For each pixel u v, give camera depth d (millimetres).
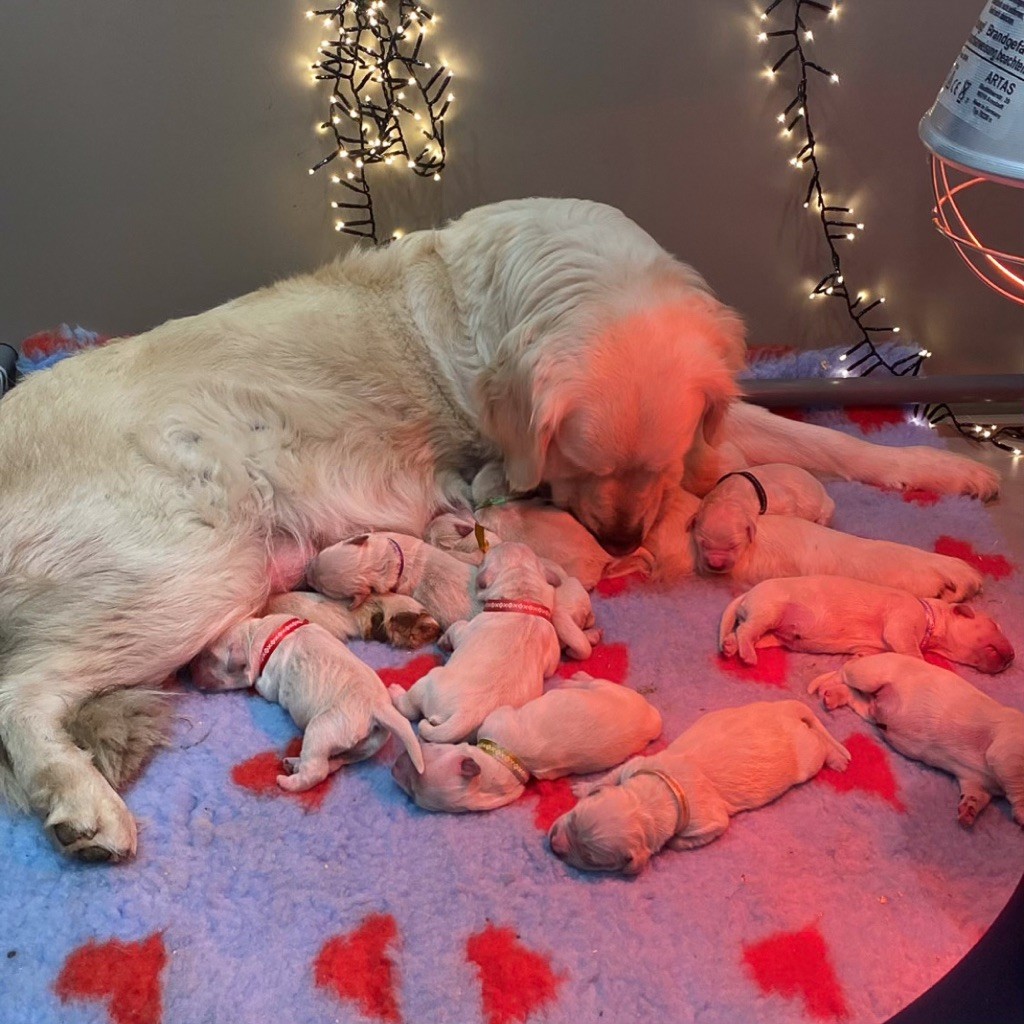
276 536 2414
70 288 3459
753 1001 1597
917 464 2908
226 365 2410
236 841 1862
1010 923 1404
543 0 2971
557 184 3309
